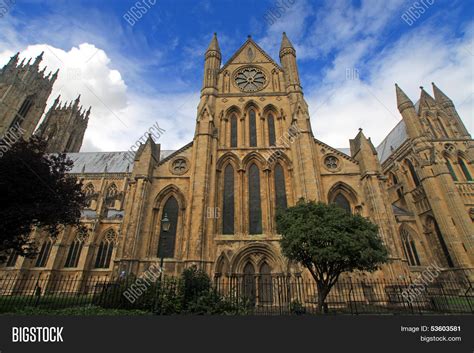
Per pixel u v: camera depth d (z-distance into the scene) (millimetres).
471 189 50500
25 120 82250
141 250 31344
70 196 28219
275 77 45344
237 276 29875
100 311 16734
